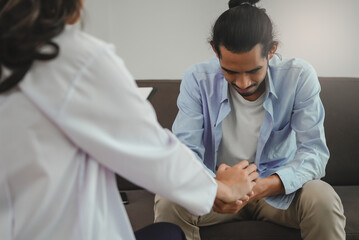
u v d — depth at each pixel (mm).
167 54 2154
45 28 743
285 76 1488
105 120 773
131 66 2166
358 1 2080
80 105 751
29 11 739
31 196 758
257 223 1511
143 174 839
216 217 1505
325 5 2088
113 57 775
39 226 778
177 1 2092
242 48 1208
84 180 805
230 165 1582
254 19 1220
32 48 729
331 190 1379
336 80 1883
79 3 823
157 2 2092
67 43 759
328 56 2146
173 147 868
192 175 917
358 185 1855
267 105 1459
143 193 1800
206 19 2107
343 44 2133
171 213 1436
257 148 1515
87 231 791
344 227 1397
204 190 952
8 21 734
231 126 1547
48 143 755
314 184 1407
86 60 753
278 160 1573
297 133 1515
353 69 2166
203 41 2135
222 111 1496
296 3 2086
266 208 1532
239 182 1182
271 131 1519
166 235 1051
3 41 725
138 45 2137
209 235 1475
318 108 1479
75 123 752
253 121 1513
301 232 1404
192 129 1539
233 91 1518
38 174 755
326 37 2123
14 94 743
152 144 834
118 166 815
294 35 2121
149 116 822
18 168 750
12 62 730
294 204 1444
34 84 744
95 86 757
